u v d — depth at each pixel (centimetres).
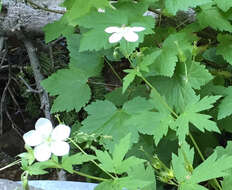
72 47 32
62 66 41
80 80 31
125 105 28
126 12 28
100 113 28
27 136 18
